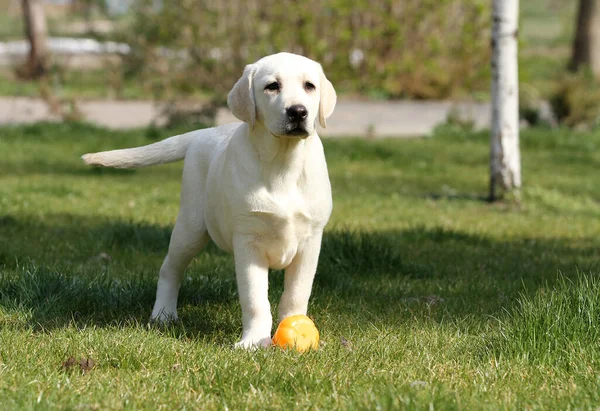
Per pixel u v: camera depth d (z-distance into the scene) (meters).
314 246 6.39
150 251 10.09
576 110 27.39
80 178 16.30
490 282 8.84
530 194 15.75
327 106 6.34
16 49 46.53
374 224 12.59
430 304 7.86
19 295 7.35
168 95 27.11
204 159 6.88
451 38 33.59
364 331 6.92
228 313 7.37
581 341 6.01
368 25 32.44
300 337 6.14
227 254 9.97
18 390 5.08
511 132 15.31
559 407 4.98
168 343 6.19
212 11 27.05
